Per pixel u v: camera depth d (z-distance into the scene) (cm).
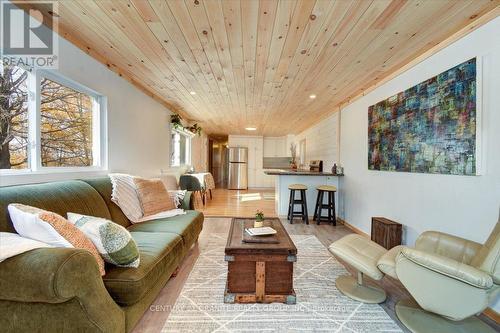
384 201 311
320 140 609
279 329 158
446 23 190
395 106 285
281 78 321
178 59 267
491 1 164
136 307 146
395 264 169
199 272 237
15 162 181
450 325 159
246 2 167
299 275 235
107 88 278
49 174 204
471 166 183
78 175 240
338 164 476
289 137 962
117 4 173
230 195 793
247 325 162
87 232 143
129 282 137
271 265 190
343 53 245
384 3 167
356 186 397
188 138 658
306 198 495
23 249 110
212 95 410
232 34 211
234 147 966
